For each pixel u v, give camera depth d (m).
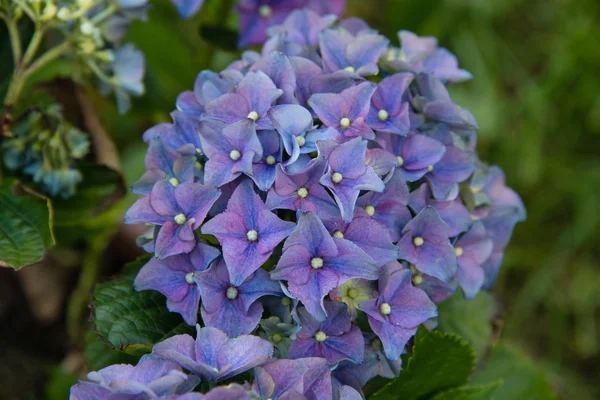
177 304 0.61
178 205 0.60
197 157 0.62
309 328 0.60
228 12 0.79
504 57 0.97
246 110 0.61
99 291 0.64
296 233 0.58
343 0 0.76
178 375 0.56
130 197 0.78
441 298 0.63
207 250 0.60
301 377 0.58
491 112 0.91
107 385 0.56
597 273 0.87
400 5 0.85
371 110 0.62
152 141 0.62
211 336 0.58
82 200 0.72
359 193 0.60
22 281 0.78
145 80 0.78
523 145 0.90
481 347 0.69
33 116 0.69
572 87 0.93
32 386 0.77
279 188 0.59
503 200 0.67
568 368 0.85
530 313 0.86
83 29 0.67
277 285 0.59
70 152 0.71
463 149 0.64
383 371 0.62
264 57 0.63
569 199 0.90
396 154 0.62
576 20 0.96
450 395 0.66
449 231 0.62
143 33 0.81
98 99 0.81
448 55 0.67
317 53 0.65
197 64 0.81
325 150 0.59
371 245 0.60
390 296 0.60
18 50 0.67
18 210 0.66
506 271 0.87
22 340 0.78
